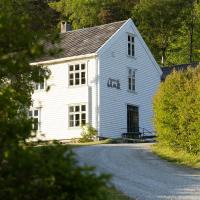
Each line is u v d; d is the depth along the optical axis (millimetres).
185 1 101562
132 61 58719
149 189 21516
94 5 99938
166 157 33500
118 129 55719
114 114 55375
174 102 35219
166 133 36188
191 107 33219
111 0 101750
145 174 26281
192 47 99250
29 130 8570
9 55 8469
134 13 101438
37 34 9500
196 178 25266
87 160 30984
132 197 19203
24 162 7527
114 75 55938
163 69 75688
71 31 60812
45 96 56531
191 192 20906
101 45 54688
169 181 24062
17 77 17172
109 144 45375
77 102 54594
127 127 57094
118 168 28062
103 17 99000
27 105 13562
